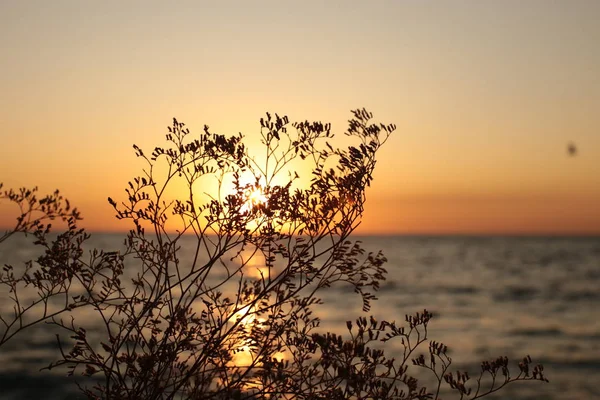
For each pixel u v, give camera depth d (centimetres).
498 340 2827
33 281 369
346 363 363
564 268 8200
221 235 388
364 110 406
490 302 4472
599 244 19600
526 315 3766
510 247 16862
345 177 396
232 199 380
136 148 388
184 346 387
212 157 395
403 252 13138
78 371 1827
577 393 1888
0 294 3050
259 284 400
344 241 394
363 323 380
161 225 388
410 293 5056
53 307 2767
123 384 374
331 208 392
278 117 405
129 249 388
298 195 397
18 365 1916
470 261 9900
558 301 4553
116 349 379
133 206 384
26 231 343
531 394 1859
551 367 2228
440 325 3300
